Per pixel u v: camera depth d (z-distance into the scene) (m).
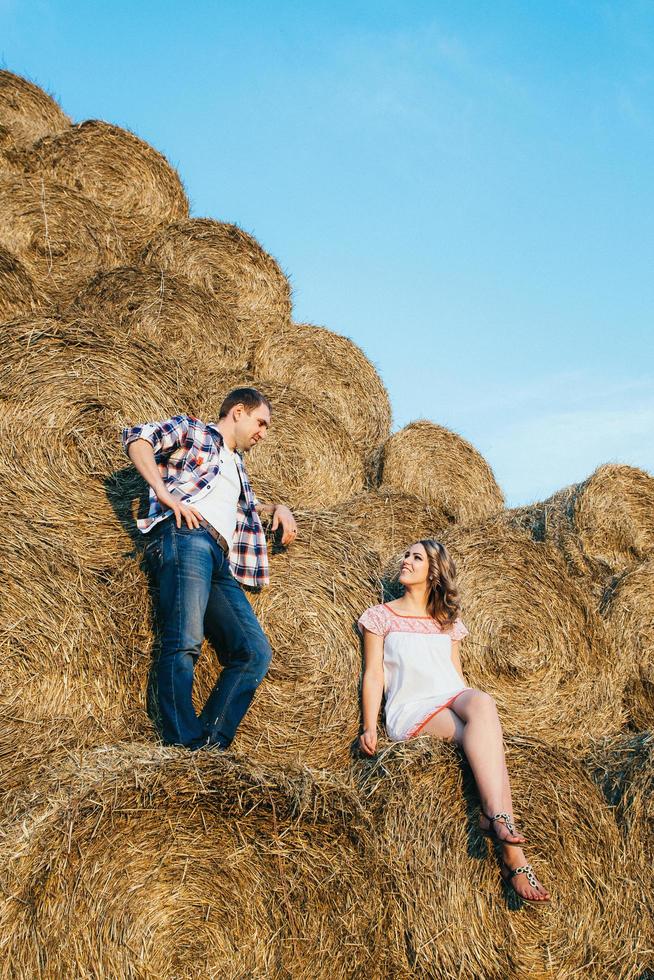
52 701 4.49
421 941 4.08
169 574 4.61
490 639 5.98
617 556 7.67
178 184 9.31
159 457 4.93
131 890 3.64
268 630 5.19
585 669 6.11
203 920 3.75
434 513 7.46
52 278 7.96
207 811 3.80
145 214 9.06
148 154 9.13
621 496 7.81
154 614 4.75
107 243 8.30
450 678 5.11
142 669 4.64
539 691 5.96
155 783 3.68
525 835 4.67
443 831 4.43
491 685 5.88
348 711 5.11
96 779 3.62
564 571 6.31
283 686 5.06
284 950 3.78
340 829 3.96
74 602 4.62
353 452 7.95
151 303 7.78
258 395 5.23
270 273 9.02
